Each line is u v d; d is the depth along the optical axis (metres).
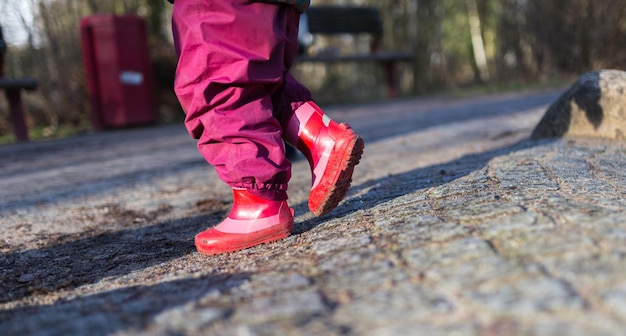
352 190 2.28
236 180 1.49
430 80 11.38
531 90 8.38
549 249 1.03
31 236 2.10
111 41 6.42
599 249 0.99
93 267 1.65
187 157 4.04
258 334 0.89
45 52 6.91
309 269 1.17
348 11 9.14
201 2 1.43
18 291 1.47
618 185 1.59
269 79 1.47
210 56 1.42
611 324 0.77
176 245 1.83
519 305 0.85
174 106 7.83
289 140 1.62
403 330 0.84
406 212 1.50
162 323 0.98
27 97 6.99
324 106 8.54
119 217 2.35
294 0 1.51
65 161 4.21
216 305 1.04
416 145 3.75
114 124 6.56
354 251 1.24
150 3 8.05
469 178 1.88
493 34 11.66
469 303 0.88
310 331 0.88
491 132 4.04
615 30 9.12
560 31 9.66
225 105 1.46
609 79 2.60
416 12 10.79
